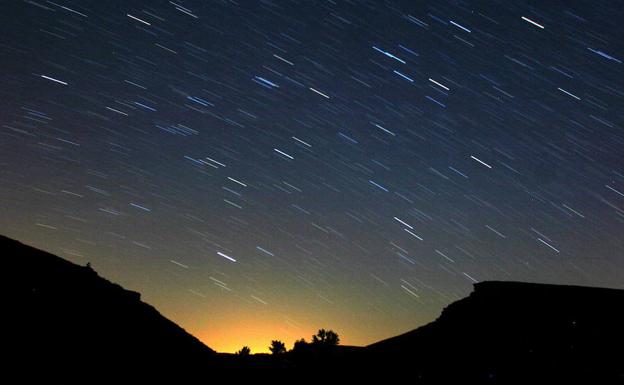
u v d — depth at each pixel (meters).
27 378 18.61
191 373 25.88
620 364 26.25
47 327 22.61
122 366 22.89
